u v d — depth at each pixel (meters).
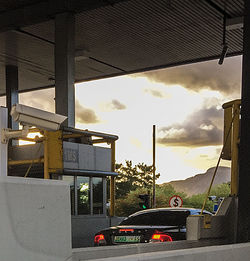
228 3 17.58
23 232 2.36
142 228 7.59
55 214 2.60
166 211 8.27
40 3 17.31
